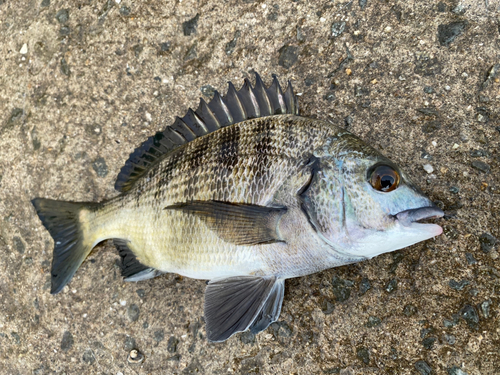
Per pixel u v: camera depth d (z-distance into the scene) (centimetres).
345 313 26
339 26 29
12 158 33
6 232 33
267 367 27
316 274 27
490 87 26
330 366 26
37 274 31
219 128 25
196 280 29
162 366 28
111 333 29
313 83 29
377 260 26
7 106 34
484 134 26
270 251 23
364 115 28
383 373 24
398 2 28
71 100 33
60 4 34
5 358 31
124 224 26
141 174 27
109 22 33
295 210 22
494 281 24
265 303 25
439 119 27
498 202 25
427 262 25
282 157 23
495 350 23
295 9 30
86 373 29
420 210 21
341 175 22
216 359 28
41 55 34
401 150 27
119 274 30
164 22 32
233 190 23
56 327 30
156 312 29
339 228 21
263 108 26
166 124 31
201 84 31
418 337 24
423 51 28
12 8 35
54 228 28
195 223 24
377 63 28
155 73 32
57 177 32
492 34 27
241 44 31
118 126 32
